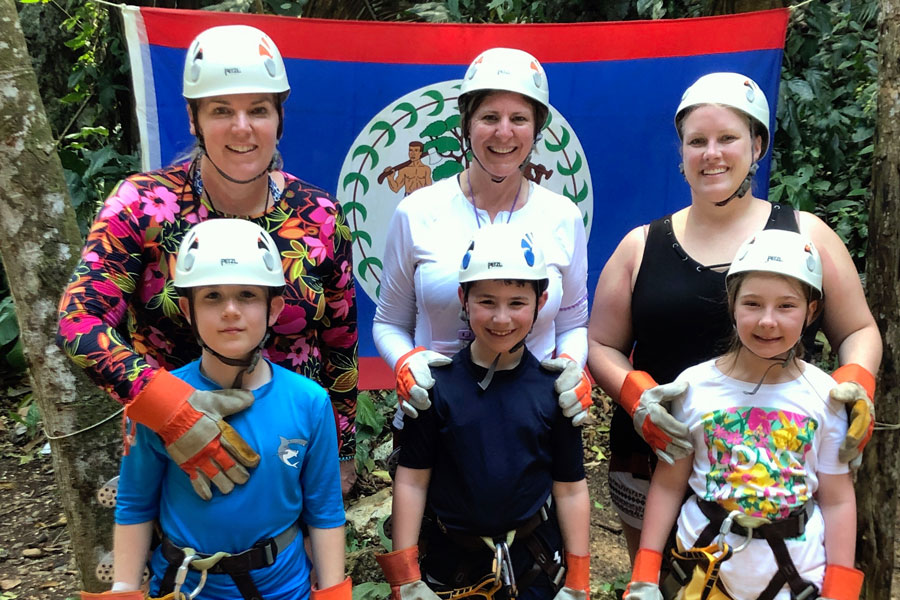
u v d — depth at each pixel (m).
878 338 2.29
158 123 3.00
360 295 3.37
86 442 2.69
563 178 3.37
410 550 2.13
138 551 1.84
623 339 2.54
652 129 3.35
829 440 2.08
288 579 1.87
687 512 2.14
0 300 5.94
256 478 1.81
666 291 2.35
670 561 2.22
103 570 2.50
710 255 2.32
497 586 2.07
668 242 2.39
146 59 2.96
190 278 1.77
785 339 2.01
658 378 2.44
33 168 2.55
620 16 4.86
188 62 1.96
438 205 2.34
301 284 2.06
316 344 2.22
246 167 1.96
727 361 2.16
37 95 2.58
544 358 2.35
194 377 1.88
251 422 1.83
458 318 2.30
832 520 2.08
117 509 1.85
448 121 3.27
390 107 3.23
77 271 1.85
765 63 3.27
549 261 2.32
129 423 1.80
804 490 2.05
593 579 3.56
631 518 2.61
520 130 2.21
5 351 5.84
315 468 1.91
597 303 2.55
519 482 2.08
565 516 2.16
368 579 3.44
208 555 1.80
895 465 2.72
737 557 2.03
